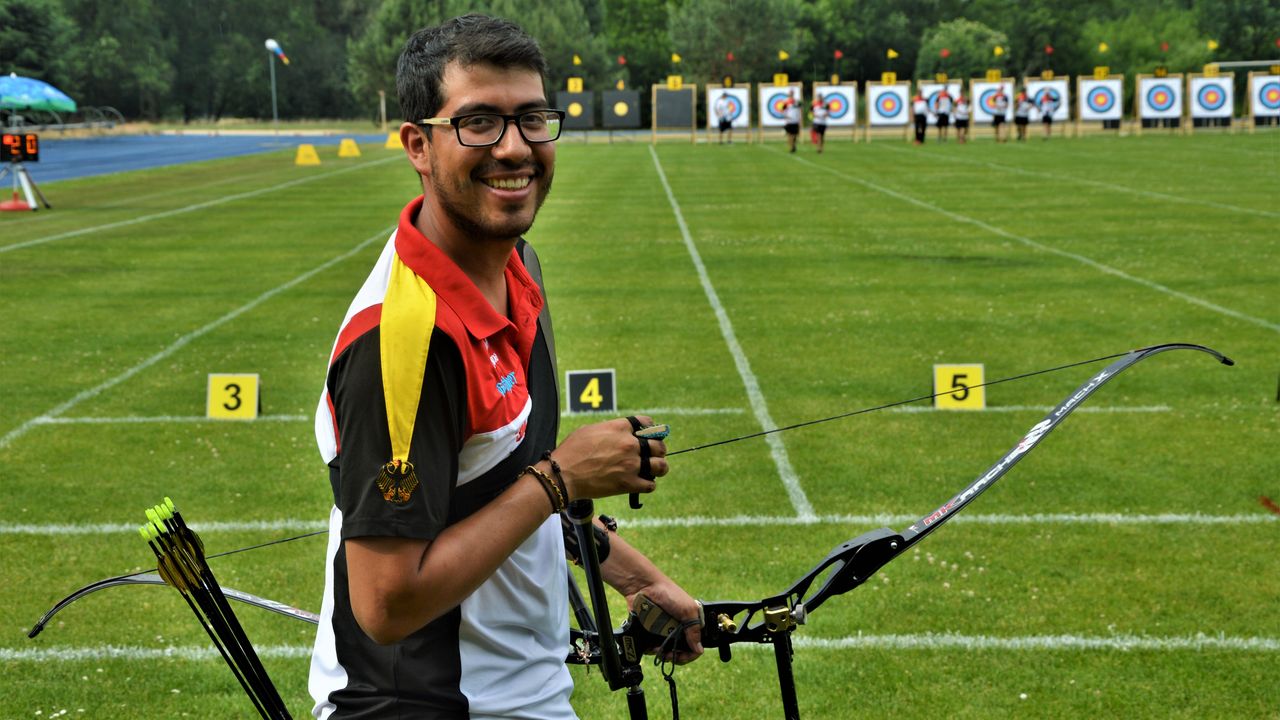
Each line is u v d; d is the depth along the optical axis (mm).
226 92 71250
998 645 4289
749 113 38781
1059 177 23406
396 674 1800
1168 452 6395
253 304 10922
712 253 13844
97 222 17516
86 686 4051
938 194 20406
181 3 71375
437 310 1678
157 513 1864
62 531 5410
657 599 2160
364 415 1630
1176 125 40844
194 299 11172
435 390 1655
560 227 16406
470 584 1646
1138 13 72250
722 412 7266
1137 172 24281
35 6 55312
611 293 11305
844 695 3963
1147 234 14852
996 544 5184
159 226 16969
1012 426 6930
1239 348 8719
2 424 7086
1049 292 11047
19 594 4754
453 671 1822
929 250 13828
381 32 59531
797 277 12102
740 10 59312
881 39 69688
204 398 7680
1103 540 5215
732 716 3859
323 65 72938
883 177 24203
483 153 1725
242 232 16266
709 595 4664
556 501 1701
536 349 2006
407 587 1602
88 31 66812
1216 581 4789
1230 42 69250
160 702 3957
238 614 4586
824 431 6859
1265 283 11320
